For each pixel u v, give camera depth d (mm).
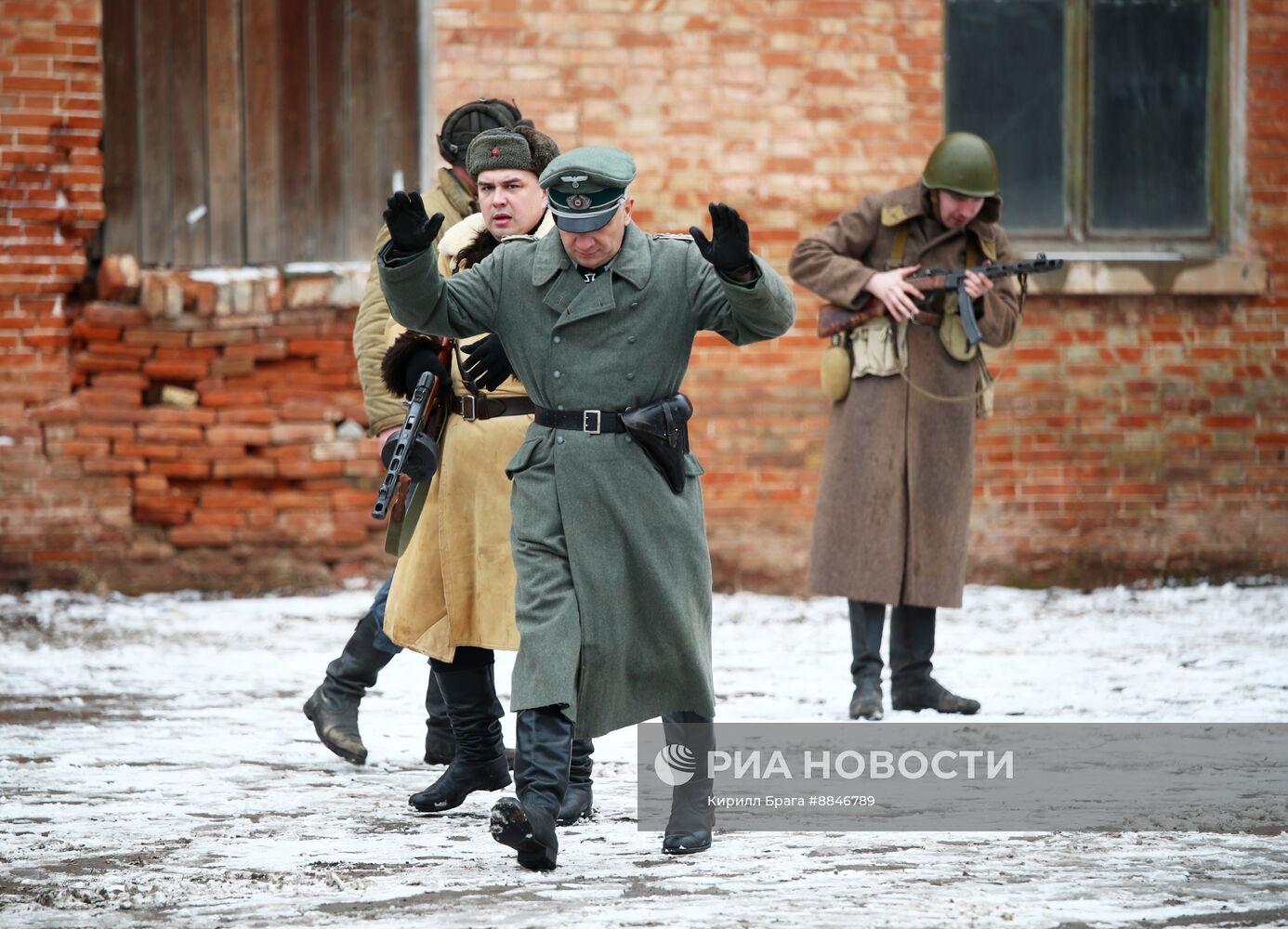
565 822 16328
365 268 33625
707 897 13492
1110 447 35188
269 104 33594
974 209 22922
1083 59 35906
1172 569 35406
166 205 33281
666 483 14805
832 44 34219
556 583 14648
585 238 14445
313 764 19156
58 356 32406
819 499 23547
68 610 30938
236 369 33312
